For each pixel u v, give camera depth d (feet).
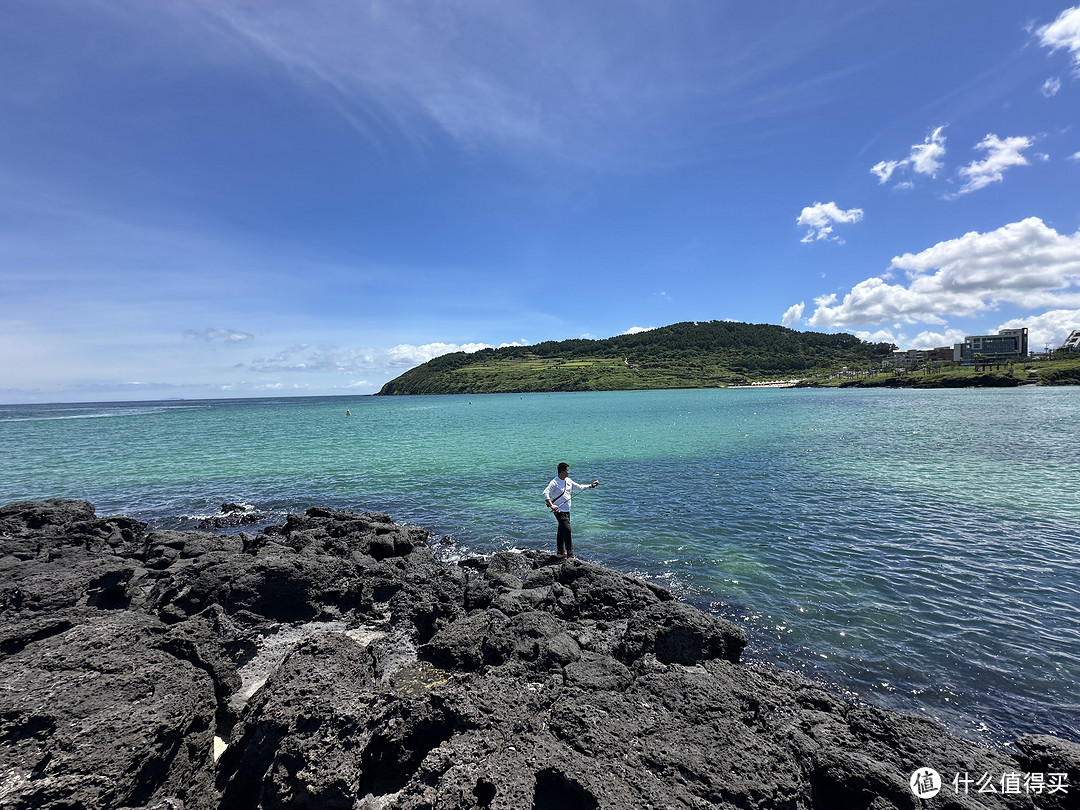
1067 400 261.85
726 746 16.62
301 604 32.32
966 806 14.97
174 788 16.30
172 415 300.40
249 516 58.44
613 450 104.47
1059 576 35.88
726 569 38.86
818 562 39.68
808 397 371.15
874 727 18.71
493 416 231.50
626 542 45.98
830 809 15.94
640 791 14.53
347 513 52.31
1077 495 58.75
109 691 17.42
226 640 25.57
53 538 46.78
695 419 184.24
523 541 48.14
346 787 15.51
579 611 30.35
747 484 68.69
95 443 140.05
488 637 25.45
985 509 53.52
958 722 21.38
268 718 17.06
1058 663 25.35
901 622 29.84
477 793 14.61
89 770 14.32
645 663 22.74
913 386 547.90
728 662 22.91
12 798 13.38
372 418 242.58
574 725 17.40
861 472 75.61
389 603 33.06
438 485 74.08
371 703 18.04
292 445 128.57
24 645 24.53
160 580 35.09
